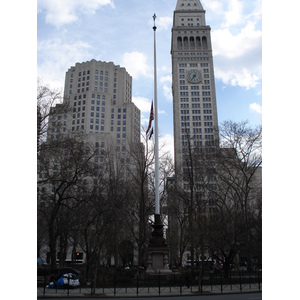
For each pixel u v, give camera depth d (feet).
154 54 114.01
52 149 114.73
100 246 97.55
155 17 120.88
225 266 114.62
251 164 144.15
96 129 481.05
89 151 142.20
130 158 219.20
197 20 520.42
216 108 447.01
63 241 157.48
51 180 119.55
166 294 72.90
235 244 113.50
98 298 67.67
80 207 128.88
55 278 89.04
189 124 437.99
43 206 133.59
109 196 126.82
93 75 529.04
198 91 457.27
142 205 138.31
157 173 103.09
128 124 495.00
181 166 171.22
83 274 99.35
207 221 118.32
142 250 147.02
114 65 555.28
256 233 134.62
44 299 65.36
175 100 454.81
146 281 90.27
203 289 83.66
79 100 493.36
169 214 163.73
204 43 489.67
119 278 94.32
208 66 473.26
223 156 145.48
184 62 476.54
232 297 67.62
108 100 500.74
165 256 97.30
